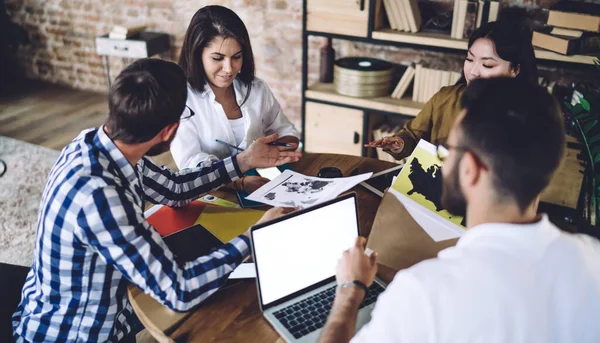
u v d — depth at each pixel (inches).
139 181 53.2
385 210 58.7
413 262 53.8
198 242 57.3
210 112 80.2
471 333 26.2
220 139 81.9
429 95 119.2
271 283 48.4
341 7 116.6
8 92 187.9
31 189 127.3
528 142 27.5
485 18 108.1
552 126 27.9
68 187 44.9
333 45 141.6
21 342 51.7
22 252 105.4
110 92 45.5
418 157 61.2
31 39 192.5
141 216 47.1
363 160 80.5
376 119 129.6
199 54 76.0
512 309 26.4
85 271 47.6
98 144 47.9
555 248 28.3
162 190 61.5
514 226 28.0
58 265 47.3
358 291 40.1
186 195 63.7
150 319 48.1
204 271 48.1
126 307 53.7
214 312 49.1
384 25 120.5
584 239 30.7
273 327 47.2
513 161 27.6
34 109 174.1
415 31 115.3
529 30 115.1
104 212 44.4
